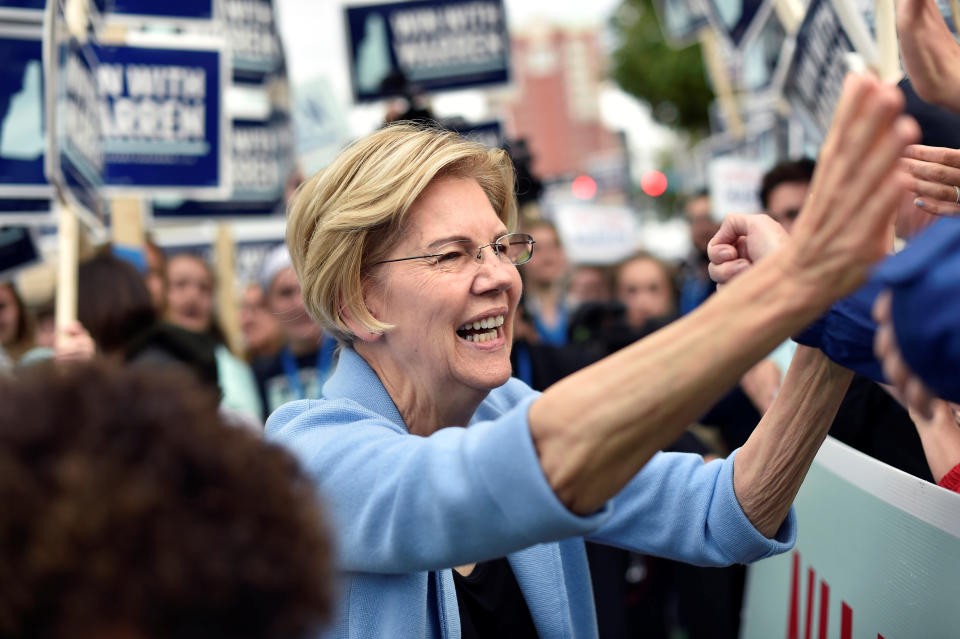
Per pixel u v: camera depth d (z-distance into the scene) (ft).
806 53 10.11
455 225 4.74
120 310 10.26
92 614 1.80
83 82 11.75
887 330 2.58
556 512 3.13
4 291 17.08
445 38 21.01
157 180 14.96
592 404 3.05
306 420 4.57
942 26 4.22
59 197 10.51
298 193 5.01
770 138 21.85
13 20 11.43
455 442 3.64
